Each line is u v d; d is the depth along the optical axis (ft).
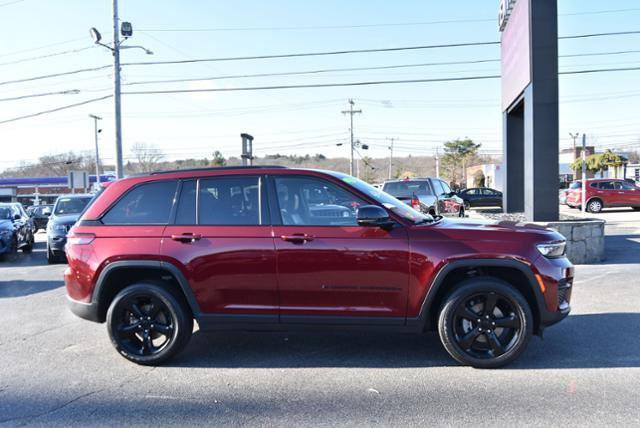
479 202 116.06
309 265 15.62
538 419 12.13
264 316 15.99
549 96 35.78
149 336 16.69
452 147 279.08
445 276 15.38
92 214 17.13
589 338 18.13
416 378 14.96
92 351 18.29
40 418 12.92
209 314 16.15
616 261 34.12
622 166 156.46
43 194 183.83
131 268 16.52
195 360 17.07
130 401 13.84
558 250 15.72
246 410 13.10
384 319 15.55
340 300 15.66
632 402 12.95
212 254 15.99
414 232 15.52
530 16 35.91
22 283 33.17
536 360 16.14
